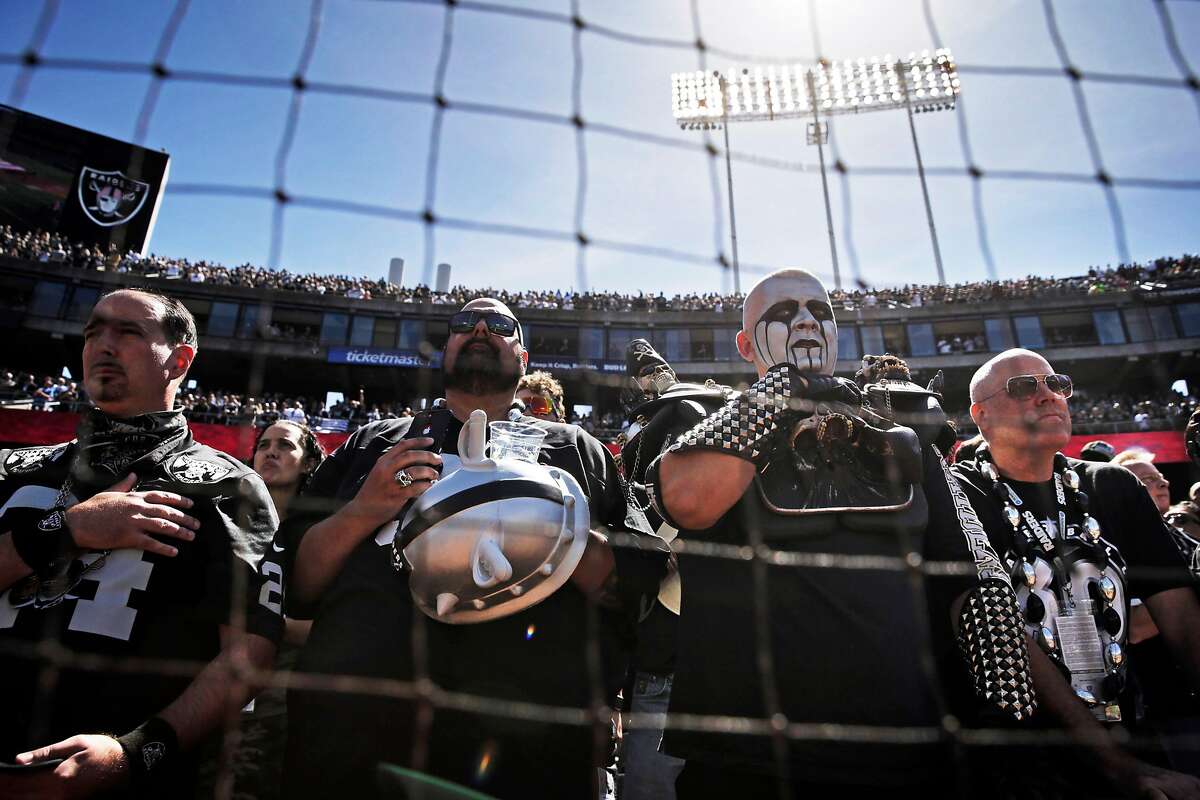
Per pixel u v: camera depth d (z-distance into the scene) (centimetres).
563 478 160
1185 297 2650
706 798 150
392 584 155
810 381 166
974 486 209
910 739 142
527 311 2902
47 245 2695
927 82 2056
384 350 2847
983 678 153
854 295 2891
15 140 2694
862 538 158
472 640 152
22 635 147
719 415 160
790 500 162
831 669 147
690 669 159
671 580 170
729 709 150
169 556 158
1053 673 170
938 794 147
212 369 2914
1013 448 207
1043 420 201
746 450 154
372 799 137
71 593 152
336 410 2256
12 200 2678
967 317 2864
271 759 208
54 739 143
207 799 194
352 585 157
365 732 141
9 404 1669
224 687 153
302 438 306
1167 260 2744
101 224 2767
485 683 149
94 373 177
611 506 177
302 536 163
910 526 159
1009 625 155
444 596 137
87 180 2773
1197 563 227
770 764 143
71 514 156
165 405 189
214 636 164
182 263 2856
